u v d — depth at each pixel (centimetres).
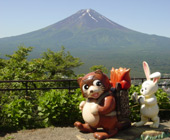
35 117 392
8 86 589
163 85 493
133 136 319
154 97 343
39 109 381
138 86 464
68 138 323
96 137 309
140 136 323
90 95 307
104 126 312
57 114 382
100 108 301
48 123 385
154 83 338
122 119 323
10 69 740
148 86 338
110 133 314
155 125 346
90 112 312
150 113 341
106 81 312
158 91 453
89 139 310
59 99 386
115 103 314
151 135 328
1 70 727
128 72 328
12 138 327
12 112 364
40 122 385
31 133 347
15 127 365
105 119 309
